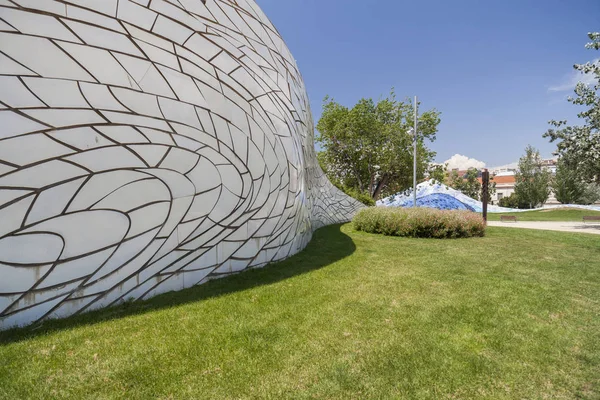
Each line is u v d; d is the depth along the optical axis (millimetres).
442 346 2988
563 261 6879
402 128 28234
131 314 3533
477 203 31484
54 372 2410
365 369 2580
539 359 2785
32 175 3035
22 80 2996
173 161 4059
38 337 2918
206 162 4473
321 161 31672
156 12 4105
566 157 14602
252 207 5473
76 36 3344
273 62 6602
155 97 3910
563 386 2414
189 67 4379
